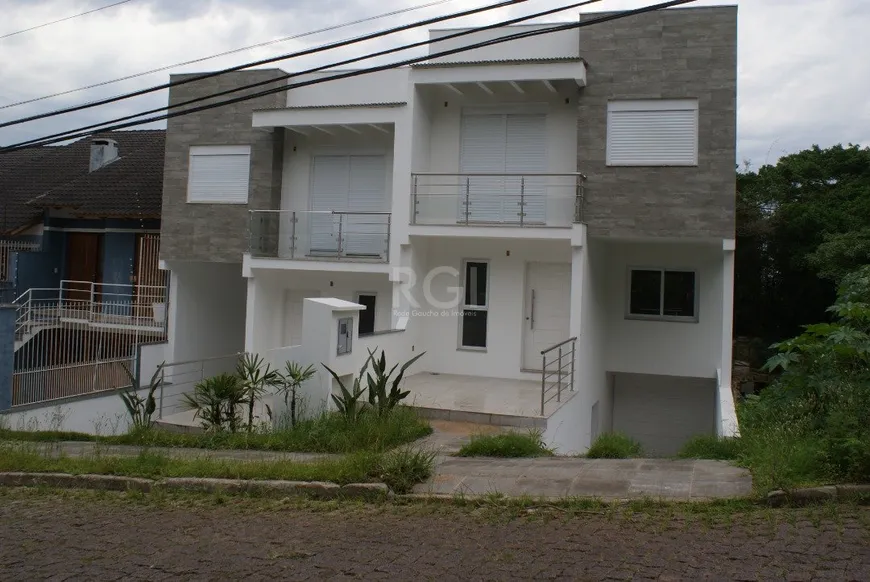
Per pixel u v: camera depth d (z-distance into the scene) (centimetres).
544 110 1595
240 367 1269
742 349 2267
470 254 1662
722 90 1441
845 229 2248
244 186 1797
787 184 2612
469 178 1625
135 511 777
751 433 943
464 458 946
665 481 774
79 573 599
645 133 1475
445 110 1653
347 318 1255
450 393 1409
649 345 1698
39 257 2345
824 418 845
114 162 2561
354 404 1107
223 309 2048
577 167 1509
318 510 743
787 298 2430
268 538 663
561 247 1606
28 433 1310
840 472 699
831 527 602
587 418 1534
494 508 712
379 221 1700
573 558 575
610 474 817
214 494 813
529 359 1638
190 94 1836
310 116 1645
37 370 1552
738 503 682
